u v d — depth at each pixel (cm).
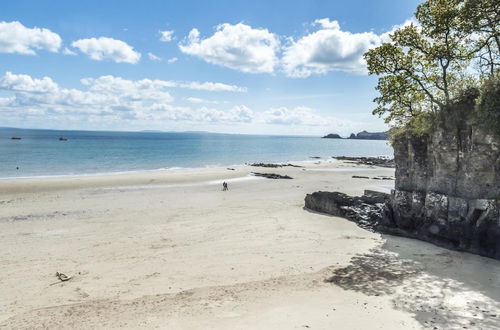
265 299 1373
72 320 1217
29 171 6169
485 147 1884
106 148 13050
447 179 2108
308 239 2209
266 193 4084
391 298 1366
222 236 2280
